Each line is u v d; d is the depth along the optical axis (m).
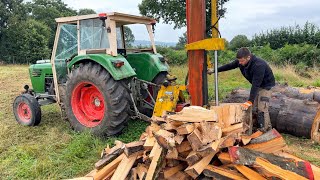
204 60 4.14
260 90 4.45
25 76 13.31
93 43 5.14
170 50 18.17
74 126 5.23
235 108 3.40
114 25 4.98
